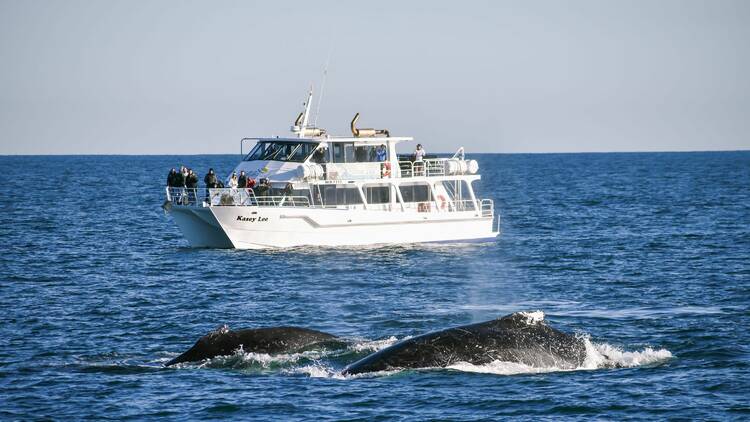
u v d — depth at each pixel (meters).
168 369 92.25
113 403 81.69
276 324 122.62
